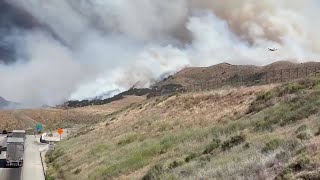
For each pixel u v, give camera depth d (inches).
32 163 2121.1
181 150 1163.3
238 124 1211.9
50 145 2847.0
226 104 1888.5
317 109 959.6
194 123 1771.7
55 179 1529.3
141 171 1107.9
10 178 1675.7
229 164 677.9
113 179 1148.5
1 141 3363.7
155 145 1413.6
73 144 2450.8
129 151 1518.2
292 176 455.8
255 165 577.3
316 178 426.3
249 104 1681.8
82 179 1316.4
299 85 1467.8
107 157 1550.2
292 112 1036.5
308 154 518.6
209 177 653.9
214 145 989.8
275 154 591.2
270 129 960.3
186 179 730.2
